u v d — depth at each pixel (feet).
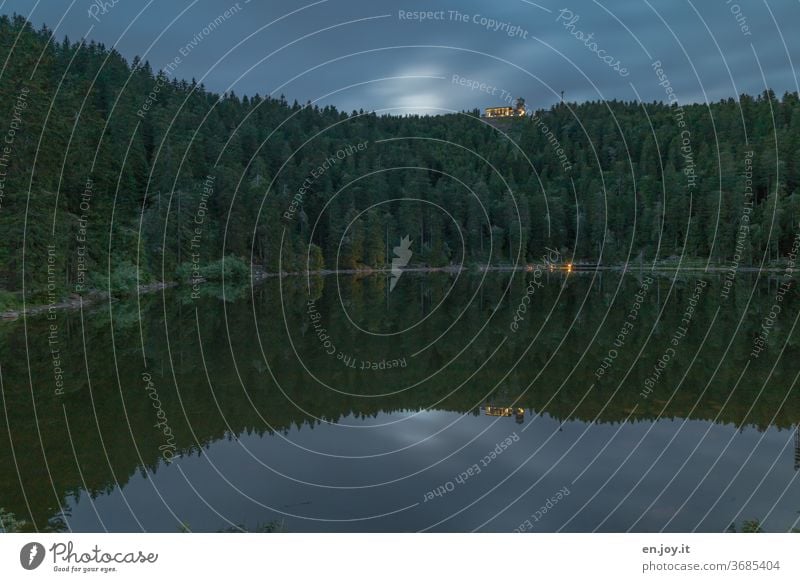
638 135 400.47
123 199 187.93
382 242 325.21
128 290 160.76
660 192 308.60
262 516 30.73
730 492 31.96
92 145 166.50
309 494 33.78
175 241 206.80
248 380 63.77
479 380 63.26
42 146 127.75
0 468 37.27
